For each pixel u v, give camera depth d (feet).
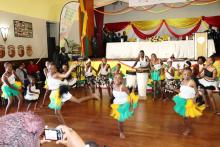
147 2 28.32
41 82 22.49
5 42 21.66
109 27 39.88
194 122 12.87
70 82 21.04
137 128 12.05
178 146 9.81
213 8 35.35
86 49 29.89
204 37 23.16
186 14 36.50
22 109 16.57
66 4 26.71
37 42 26.21
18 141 1.80
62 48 25.72
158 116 14.02
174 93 19.66
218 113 14.14
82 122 13.25
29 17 24.84
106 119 13.73
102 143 10.27
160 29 37.88
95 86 21.70
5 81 14.29
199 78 15.01
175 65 21.75
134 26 38.70
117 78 11.04
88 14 30.63
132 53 27.40
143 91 18.78
